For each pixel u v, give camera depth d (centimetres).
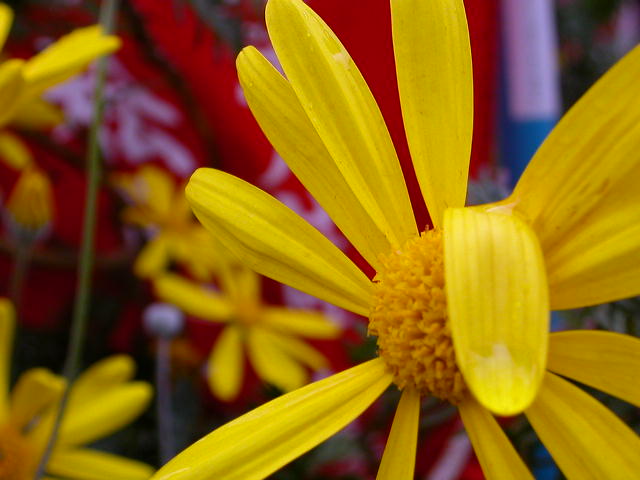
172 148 28
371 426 19
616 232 11
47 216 20
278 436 12
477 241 10
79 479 19
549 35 23
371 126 12
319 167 12
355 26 24
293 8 12
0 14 17
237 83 26
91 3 23
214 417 25
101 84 17
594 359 11
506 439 11
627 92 10
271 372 25
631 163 10
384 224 12
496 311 10
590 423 11
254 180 27
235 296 26
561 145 11
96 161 16
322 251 12
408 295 12
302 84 12
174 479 11
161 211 27
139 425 22
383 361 12
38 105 23
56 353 24
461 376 12
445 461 19
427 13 12
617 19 39
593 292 11
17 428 19
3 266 26
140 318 26
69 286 27
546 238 11
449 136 12
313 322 26
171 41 25
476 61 24
